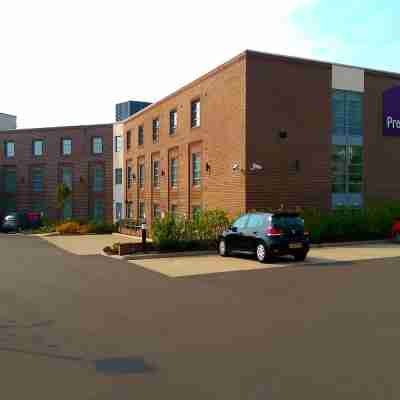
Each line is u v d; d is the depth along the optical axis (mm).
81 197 48219
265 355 5684
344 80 24906
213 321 7410
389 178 26219
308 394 4484
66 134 48906
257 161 22500
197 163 27859
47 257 18094
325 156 24203
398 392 4520
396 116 26500
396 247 20141
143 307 8531
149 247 18438
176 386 4711
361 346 6020
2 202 51375
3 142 51531
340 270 13258
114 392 4570
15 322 7465
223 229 19531
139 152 38625
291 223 15328
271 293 9812
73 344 6230
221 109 24672
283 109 23156
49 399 4414
